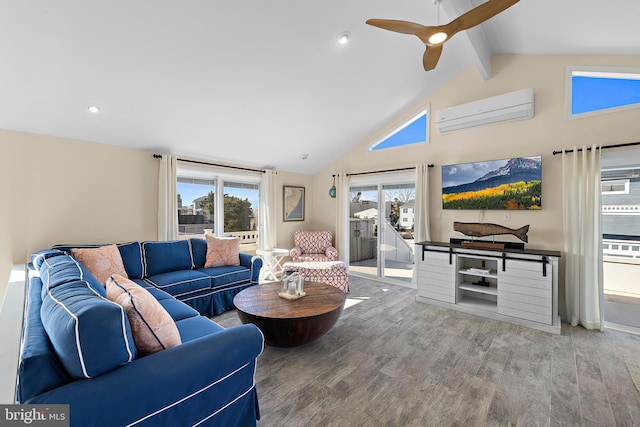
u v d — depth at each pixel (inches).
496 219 146.1
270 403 72.1
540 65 133.8
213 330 75.4
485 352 98.1
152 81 108.7
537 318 117.4
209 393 53.6
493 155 147.4
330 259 188.4
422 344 103.9
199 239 153.9
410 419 66.9
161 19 87.2
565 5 95.2
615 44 110.0
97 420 39.9
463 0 100.8
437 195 167.9
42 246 121.0
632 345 103.0
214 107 131.5
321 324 94.4
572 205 121.8
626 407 71.0
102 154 136.4
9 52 85.4
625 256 150.7
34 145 118.8
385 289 176.2
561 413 69.0
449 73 156.3
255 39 102.3
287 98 138.2
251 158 189.0
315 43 111.1
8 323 62.3
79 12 79.6
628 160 114.7
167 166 153.0
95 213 134.3
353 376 84.0
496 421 66.3
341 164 219.9
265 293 114.3
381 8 103.7
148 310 54.8
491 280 146.3
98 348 42.4
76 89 104.0
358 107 162.6
